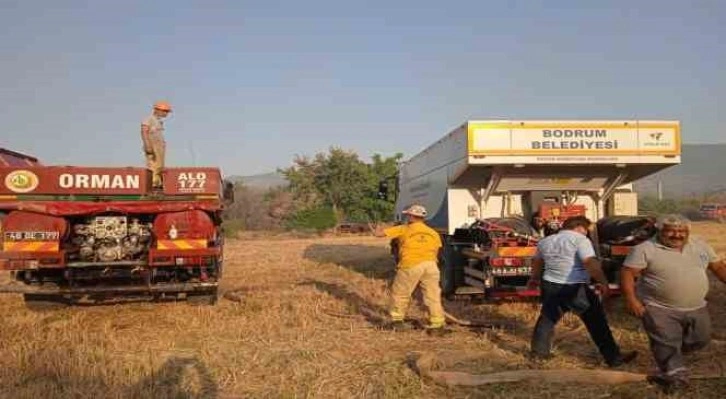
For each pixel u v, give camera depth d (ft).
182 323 28.91
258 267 59.41
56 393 18.06
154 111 34.96
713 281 40.63
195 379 19.83
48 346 23.81
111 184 32.58
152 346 24.22
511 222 37.06
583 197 40.78
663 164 37.32
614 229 35.96
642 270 18.57
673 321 18.22
